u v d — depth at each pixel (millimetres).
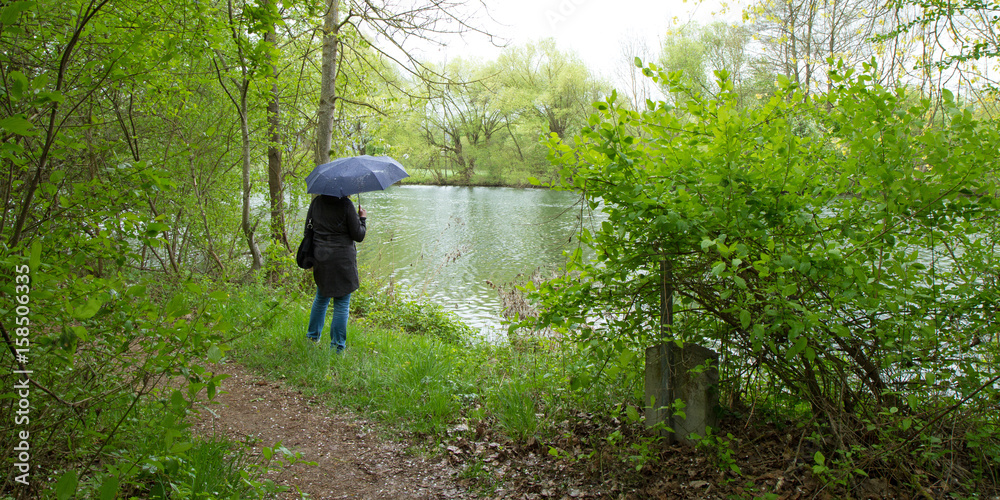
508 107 40062
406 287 13023
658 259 2973
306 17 7633
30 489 2094
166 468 2260
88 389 2223
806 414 3199
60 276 1942
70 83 2490
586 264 3086
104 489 1699
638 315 3189
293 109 9414
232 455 3211
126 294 2043
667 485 2900
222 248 8727
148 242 2309
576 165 2963
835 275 2518
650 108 2795
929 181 2621
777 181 2682
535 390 4242
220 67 6066
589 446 3486
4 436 1982
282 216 8750
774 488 2719
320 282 5320
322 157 8992
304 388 4531
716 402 3213
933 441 2498
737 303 2674
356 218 5352
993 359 2896
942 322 2920
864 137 2676
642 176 2842
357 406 4250
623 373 3840
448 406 4176
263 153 8805
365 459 3520
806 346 2531
